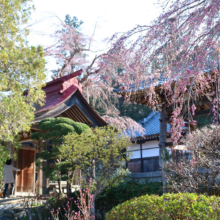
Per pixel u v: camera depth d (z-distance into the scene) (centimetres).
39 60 786
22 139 1138
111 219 525
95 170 927
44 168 936
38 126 1059
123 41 377
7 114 742
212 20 347
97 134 884
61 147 885
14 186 1100
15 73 782
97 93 1966
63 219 880
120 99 862
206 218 412
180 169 683
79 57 1931
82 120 1248
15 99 748
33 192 1180
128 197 955
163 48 369
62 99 1154
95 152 866
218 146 646
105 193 996
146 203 505
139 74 379
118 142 873
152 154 1619
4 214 847
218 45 351
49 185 1129
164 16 361
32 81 788
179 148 757
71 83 1295
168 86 387
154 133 1609
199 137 658
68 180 935
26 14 837
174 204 465
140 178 1017
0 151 846
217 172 621
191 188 654
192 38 365
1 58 745
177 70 368
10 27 776
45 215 854
